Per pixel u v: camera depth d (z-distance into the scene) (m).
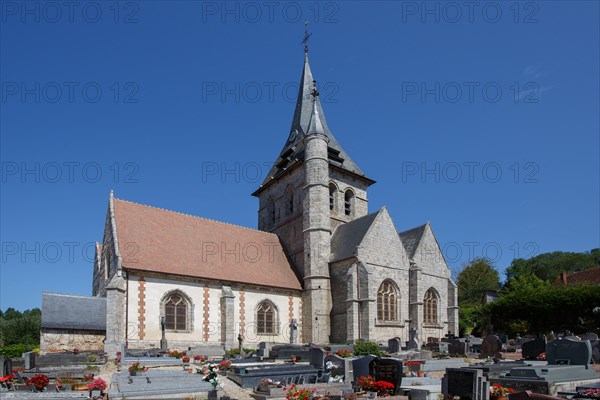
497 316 51.97
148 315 32.44
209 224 42.50
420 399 16.97
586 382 18.98
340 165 49.19
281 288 40.12
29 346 50.44
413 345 36.75
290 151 50.59
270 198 51.28
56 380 19.59
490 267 91.69
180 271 34.59
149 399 17.36
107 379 20.70
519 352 35.47
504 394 16.61
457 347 34.59
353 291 39.28
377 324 39.50
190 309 34.62
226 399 16.31
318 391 18.48
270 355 30.45
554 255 95.50
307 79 55.28
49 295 33.12
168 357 28.00
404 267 43.59
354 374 19.80
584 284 50.50
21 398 15.98
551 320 47.22
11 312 104.31
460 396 16.33
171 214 40.38
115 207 36.78
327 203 44.12
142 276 32.78
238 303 37.25
